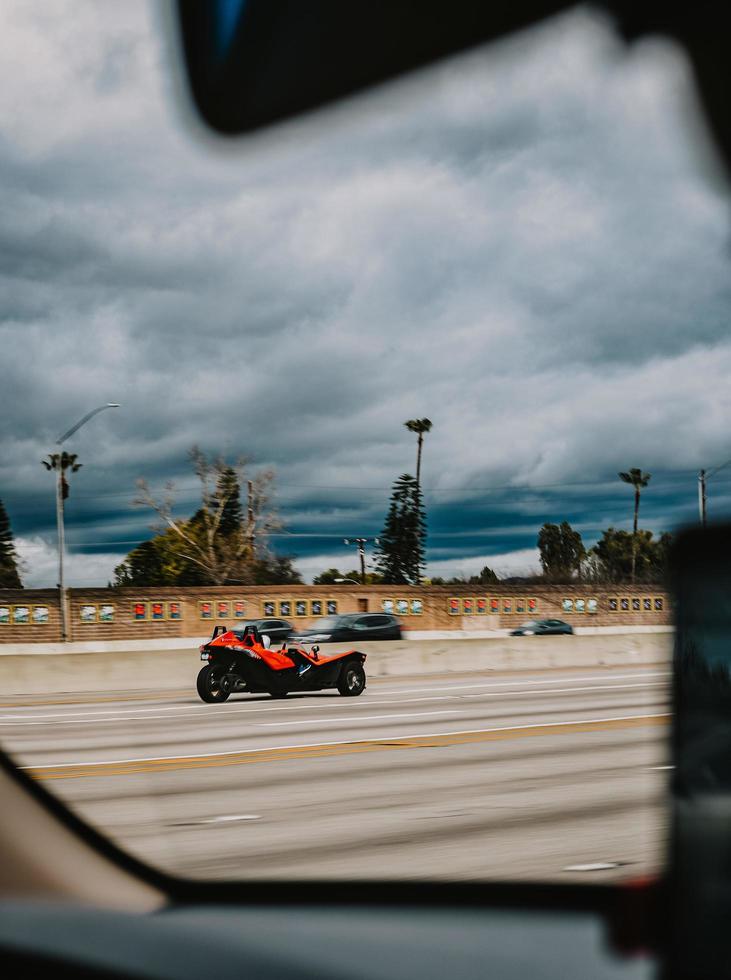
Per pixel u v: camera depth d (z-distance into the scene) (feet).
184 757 39.96
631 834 22.93
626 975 4.49
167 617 193.98
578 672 114.42
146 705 72.84
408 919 6.24
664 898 3.33
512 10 2.66
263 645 72.79
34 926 5.90
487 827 24.17
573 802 28.02
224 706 68.74
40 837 6.86
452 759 38.40
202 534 259.19
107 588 188.85
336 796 29.48
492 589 220.02
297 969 5.18
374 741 45.11
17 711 70.85
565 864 19.58
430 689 84.69
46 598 184.55
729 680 2.95
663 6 2.65
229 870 19.08
